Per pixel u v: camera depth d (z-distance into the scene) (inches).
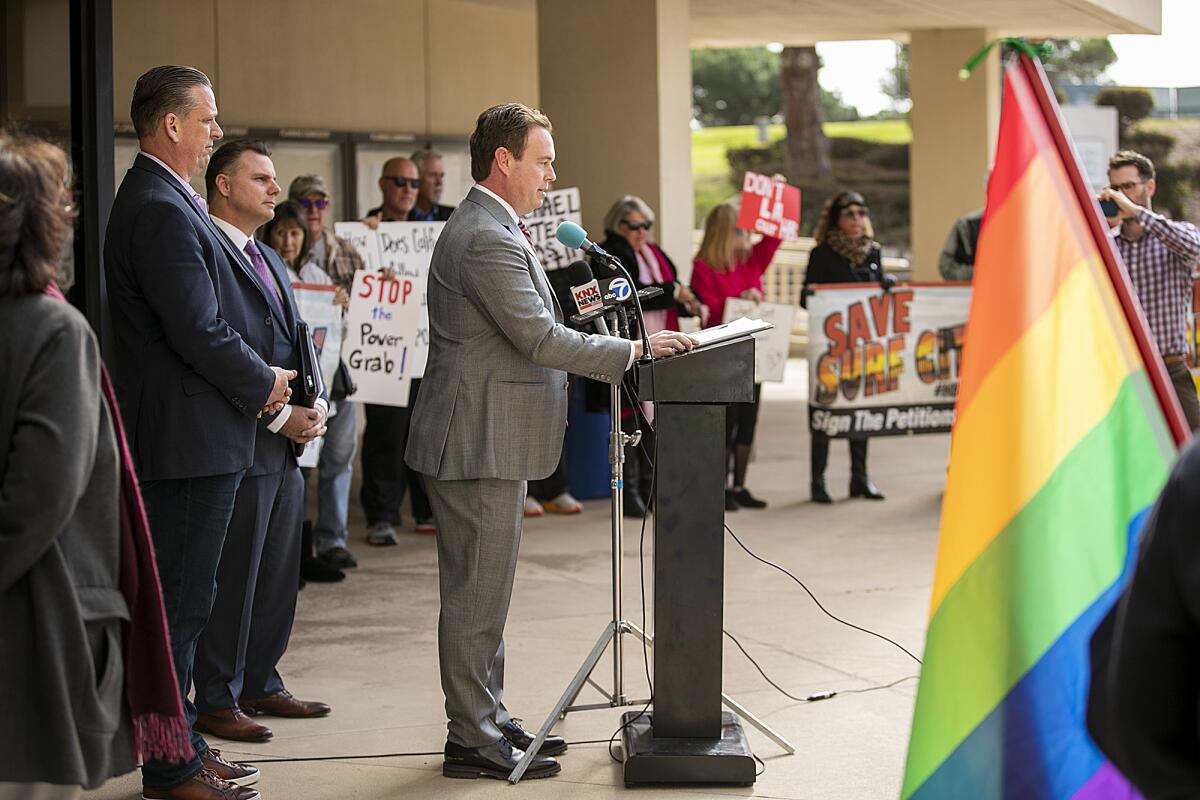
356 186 390.3
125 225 142.8
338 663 199.2
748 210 314.7
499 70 434.0
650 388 148.0
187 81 144.6
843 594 236.7
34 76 231.3
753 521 303.6
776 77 1478.8
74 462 90.0
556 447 152.0
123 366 145.6
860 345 322.3
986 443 87.7
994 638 86.0
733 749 150.2
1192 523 61.2
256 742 164.1
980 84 491.2
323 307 246.4
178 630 144.9
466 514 150.6
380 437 282.0
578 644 207.6
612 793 147.8
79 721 92.5
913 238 510.6
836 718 172.1
